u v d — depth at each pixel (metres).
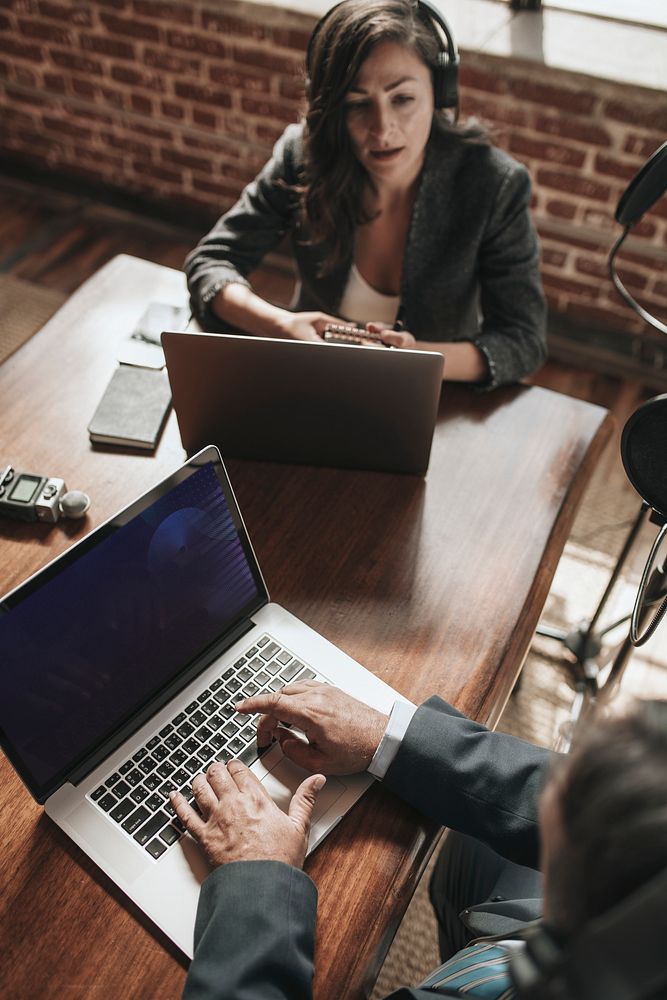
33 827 0.91
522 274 1.54
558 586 2.04
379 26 1.29
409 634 1.09
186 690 1.02
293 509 1.24
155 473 1.26
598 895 0.45
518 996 0.62
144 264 1.61
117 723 0.97
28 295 2.75
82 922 0.85
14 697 0.87
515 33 2.20
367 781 0.95
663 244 2.28
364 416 1.20
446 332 1.66
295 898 0.82
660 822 0.43
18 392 1.36
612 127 2.13
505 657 1.08
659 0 2.25
